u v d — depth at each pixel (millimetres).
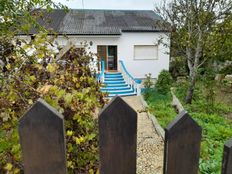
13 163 1350
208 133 5938
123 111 1099
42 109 1025
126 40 15922
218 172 3789
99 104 2311
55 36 2781
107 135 1115
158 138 5988
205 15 8430
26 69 2051
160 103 9789
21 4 4707
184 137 1142
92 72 3283
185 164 1176
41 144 1060
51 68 1974
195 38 9070
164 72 11922
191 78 9555
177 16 9594
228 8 8406
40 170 1093
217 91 12531
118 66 16281
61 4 5520
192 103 9383
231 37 8656
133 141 1135
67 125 1732
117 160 1150
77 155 1777
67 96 1659
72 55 2596
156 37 15984
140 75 16609
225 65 14445
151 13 20078
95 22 17031
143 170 4352
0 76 1872
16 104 1570
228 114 8312
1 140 1393
